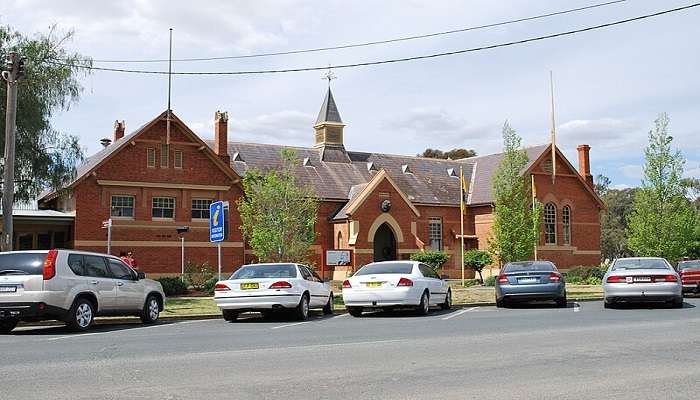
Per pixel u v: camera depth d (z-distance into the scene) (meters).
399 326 15.02
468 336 12.82
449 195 46.59
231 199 36.84
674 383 8.02
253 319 18.03
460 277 45.75
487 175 47.47
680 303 20.28
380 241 42.12
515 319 16.58
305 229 29.08
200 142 36.00
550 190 46.03
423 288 18.62
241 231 36.84
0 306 13.91
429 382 8.10
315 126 46.19
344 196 42.16
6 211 19.39
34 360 9.88
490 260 38.78
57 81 27.59
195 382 8.12
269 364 9.48
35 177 27.25
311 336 13.04
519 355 10.27
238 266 36.66
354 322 16.38
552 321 15.92
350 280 18.61
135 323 16.95
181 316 18.25
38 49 27.17
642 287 19.61
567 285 35.47
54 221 33.22
